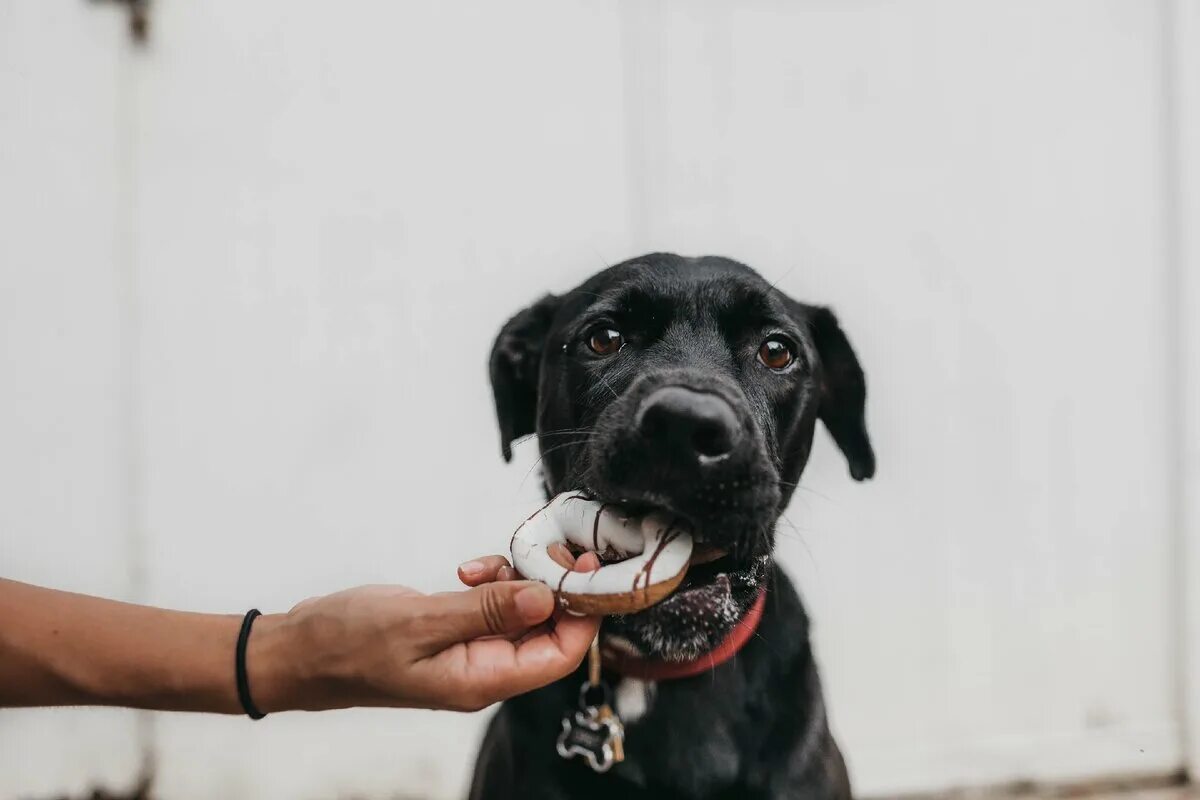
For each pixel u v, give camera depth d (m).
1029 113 1.35
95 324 1.23
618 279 0.85
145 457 1.24
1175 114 1.34
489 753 0.85
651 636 0.68
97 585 1.22
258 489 1.25
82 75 1.23
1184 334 1.34
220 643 0.62
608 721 0.75
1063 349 1.35
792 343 0.85
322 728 1.27
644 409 0.67
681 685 0.78
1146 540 1.36
